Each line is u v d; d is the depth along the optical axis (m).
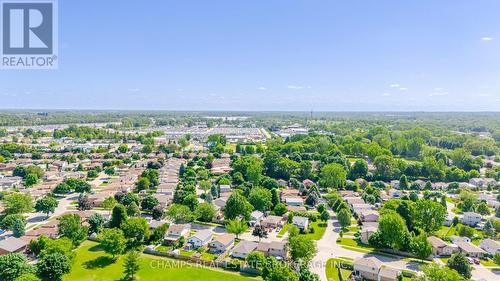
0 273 80.44
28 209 138.88
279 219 135.50
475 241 122.50
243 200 134.25
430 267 83.62
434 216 122.62
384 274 91.50
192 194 151.50
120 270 94.62
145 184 182.38
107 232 104.88
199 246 112.31
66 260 87.50
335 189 187.88
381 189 190.12
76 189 176.38
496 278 95.44
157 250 108.69
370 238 112.81
